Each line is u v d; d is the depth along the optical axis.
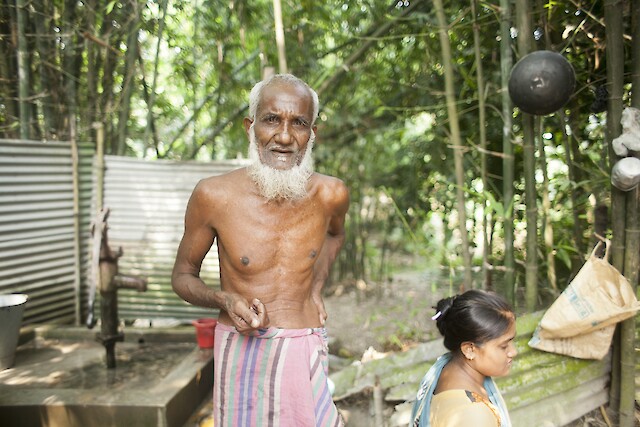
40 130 3.94
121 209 3.96
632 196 2.41
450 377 1.67
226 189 1.86
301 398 1.83
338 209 2.04
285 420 1.83
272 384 1.83
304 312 1.95
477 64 3.05
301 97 1.79
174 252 3.96
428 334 4.32
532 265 2.81
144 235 3.96
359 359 3.81
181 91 5.07
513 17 2.99
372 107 5.07
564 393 2.64
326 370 1.97
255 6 4.50
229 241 1.86
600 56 2.94
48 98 3.83
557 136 3.53
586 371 2.71
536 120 2.92
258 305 1.71
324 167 5.81
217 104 4.74
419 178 4.89
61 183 3.78
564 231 3.39
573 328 2.44
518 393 2.57
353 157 5.92
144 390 2.80
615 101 2.41
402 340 4.21
